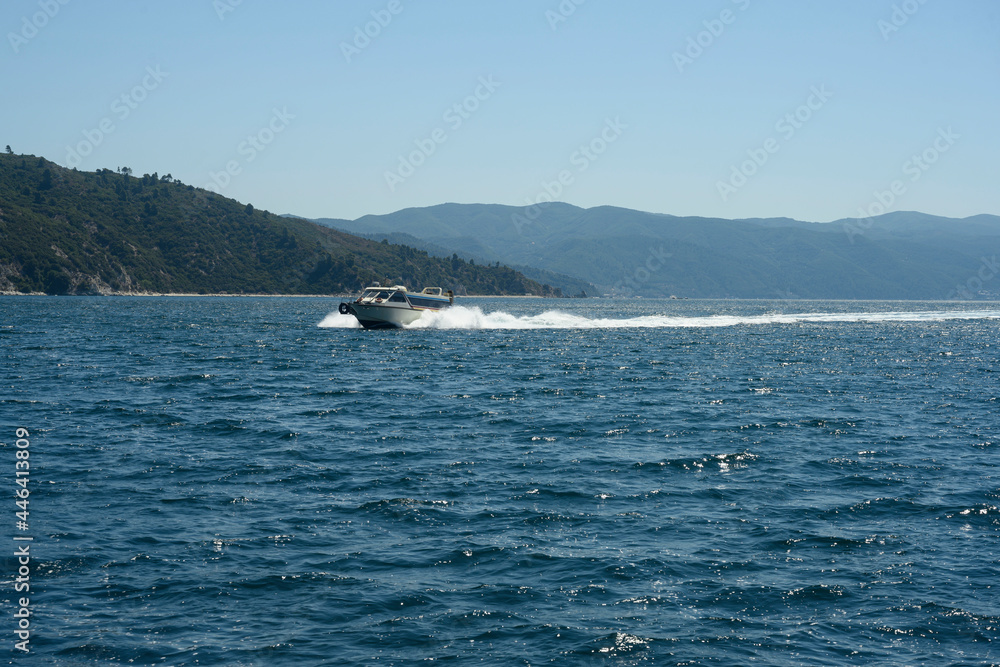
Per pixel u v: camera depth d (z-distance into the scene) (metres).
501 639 10.22
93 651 9.76
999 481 18.44
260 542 13.59
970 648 10.18
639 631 10.49
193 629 10.38
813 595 11.73
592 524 14.83
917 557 13.32
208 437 22.19
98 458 19.47
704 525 14.89
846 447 22.06
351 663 9.58
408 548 13.41
